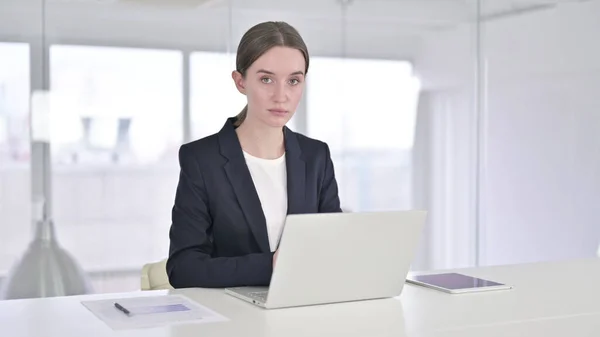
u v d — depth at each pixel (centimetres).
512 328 175
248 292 208
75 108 414
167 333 165
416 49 483
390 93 477
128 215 426
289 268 189
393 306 196
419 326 173
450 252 498
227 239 237
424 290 220
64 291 415
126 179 425
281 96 223
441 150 492
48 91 409
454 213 497
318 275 194
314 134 461
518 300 204
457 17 492
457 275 245
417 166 486
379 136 476
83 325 171
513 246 513
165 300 200
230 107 443
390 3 475
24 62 404
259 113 227
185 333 165
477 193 501
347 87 467
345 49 466
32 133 407
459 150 496
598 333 183
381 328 171
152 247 432
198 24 435
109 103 419
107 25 417
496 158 505
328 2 461
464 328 172
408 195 484
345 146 468
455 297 209
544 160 518
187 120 435
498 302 201
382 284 205
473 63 497
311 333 166
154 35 426
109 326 171
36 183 409
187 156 239
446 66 491
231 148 241
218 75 440
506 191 509
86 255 419
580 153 527
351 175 470
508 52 505
